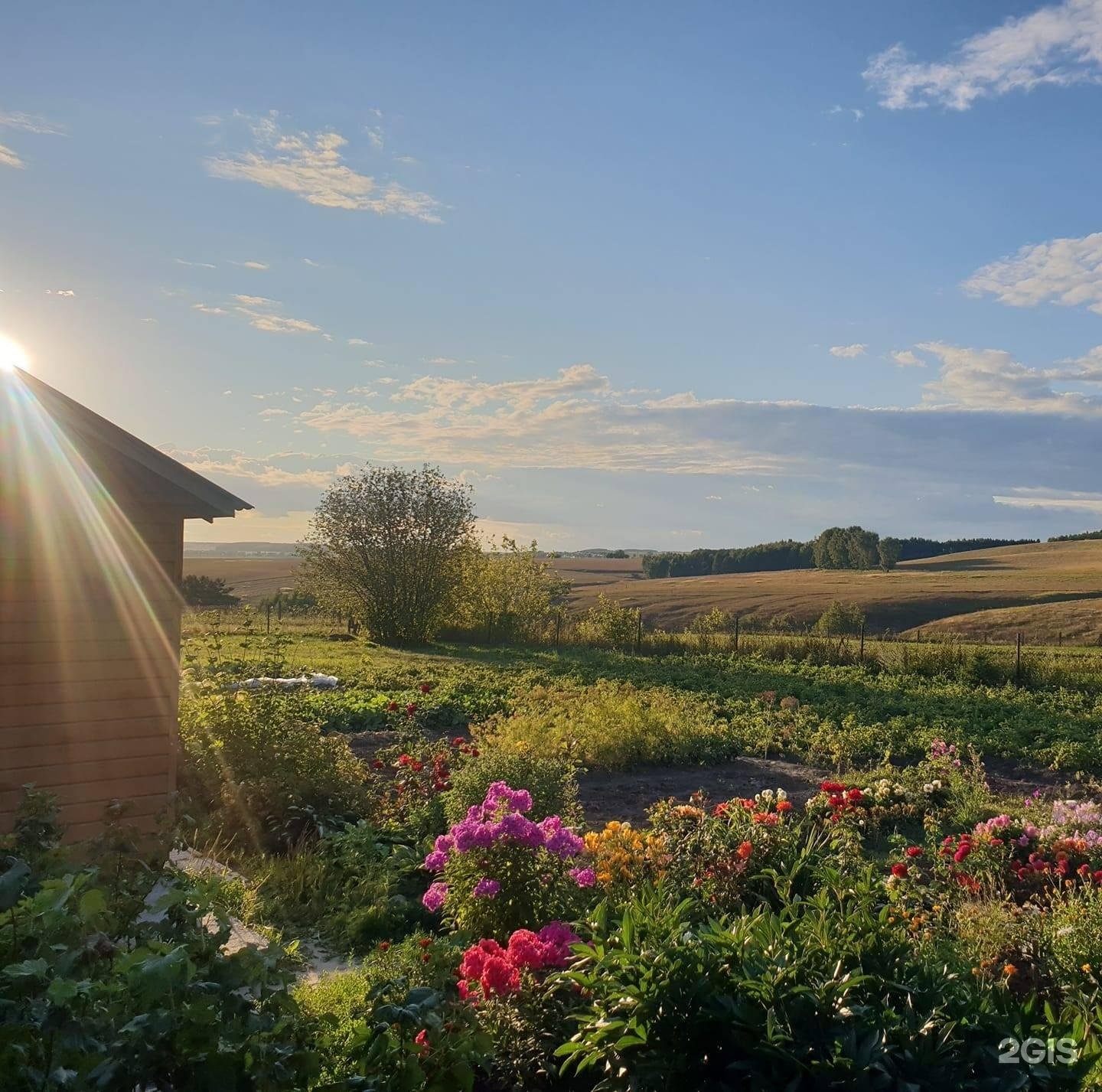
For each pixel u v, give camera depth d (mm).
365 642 36125
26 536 8180
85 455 8445
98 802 8477
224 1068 3242
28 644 8180
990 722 17641
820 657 29734
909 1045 3918
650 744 14438
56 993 3002
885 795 11016
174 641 8930
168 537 8898
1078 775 13758
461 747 12148
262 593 87750
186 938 3857
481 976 4852
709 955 4379
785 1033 3959
